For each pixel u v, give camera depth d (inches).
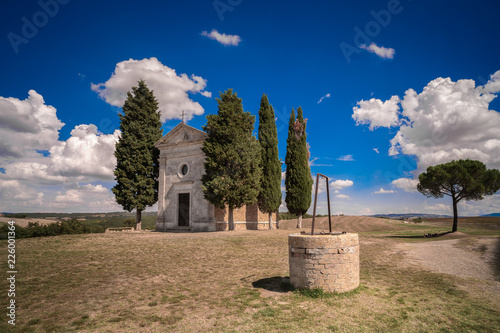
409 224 1652.3
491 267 446.9
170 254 606.5
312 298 292.7
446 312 261.3
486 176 1054.4
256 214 1380.4
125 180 1295.5
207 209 1177.4
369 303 282.0
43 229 1068.5
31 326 239.3
